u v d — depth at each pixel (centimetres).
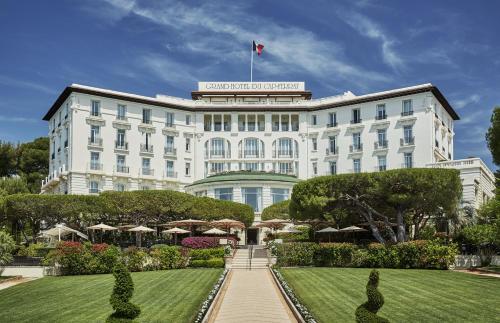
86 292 2847
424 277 3212
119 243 5400
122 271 1540
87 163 7188
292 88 8662
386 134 7481
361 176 4159
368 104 7688
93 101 7369
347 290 2728
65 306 2462
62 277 3628
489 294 2566
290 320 2083
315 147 8138
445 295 2544
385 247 3903
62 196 5175
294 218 4484
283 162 8131
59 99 7594
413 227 5106
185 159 8050
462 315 2095
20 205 5069
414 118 7269
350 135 7788
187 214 5550
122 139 7531
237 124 8225
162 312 2228
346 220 4831
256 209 6519
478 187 5797
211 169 8119
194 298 2561
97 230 5662
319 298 2498
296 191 4409
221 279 3116
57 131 7888
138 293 2744
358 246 4034
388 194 4122
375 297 1420
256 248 5234
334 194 4247
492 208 3647
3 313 2358
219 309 2312
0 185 7250
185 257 4094
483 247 4231
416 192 4069
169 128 7925
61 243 3928
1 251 3772
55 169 7875
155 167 7738
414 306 2277
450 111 8025
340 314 2138
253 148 8188
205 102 8275
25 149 8938
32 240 5728
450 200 4194
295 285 2930
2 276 3700
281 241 4903
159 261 3969
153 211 5400
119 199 5319
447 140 8012
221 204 5756
